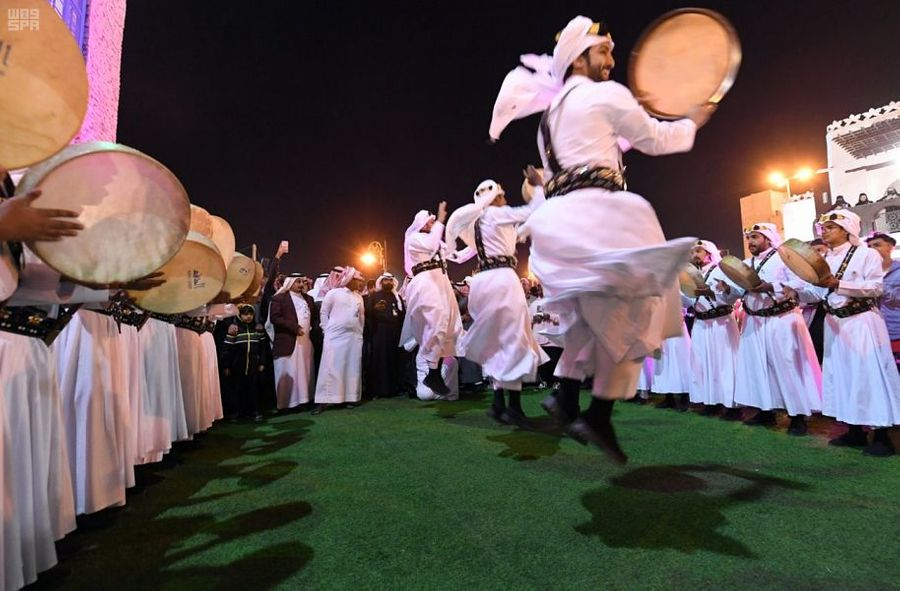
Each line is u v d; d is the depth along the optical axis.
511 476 3.07
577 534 2.22
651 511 2.45
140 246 1.98
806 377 4.21
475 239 4.20
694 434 4.16
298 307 6.55
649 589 1.76
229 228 4.05
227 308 4.52
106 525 2.46
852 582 1.76
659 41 2.01
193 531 2.38
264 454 3.86
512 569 1.93
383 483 3.02
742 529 2.22
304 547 2.17
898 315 4.06
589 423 2.01
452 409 5.77
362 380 7.15
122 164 1.90
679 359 5.39
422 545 2.16
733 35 1.91
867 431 4.25
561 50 2.20
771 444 3.77
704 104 2.03
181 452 4.02
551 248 1.98
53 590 1.85
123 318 3.00
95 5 4.10
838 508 2.43
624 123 1.99
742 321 4.69
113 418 2.53
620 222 1.90
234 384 5.62
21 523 1.79
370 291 7.81
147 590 1.84
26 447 1.81
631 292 1.79
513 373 3.84
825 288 3.88
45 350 2.00
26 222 1.60
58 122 1.79
